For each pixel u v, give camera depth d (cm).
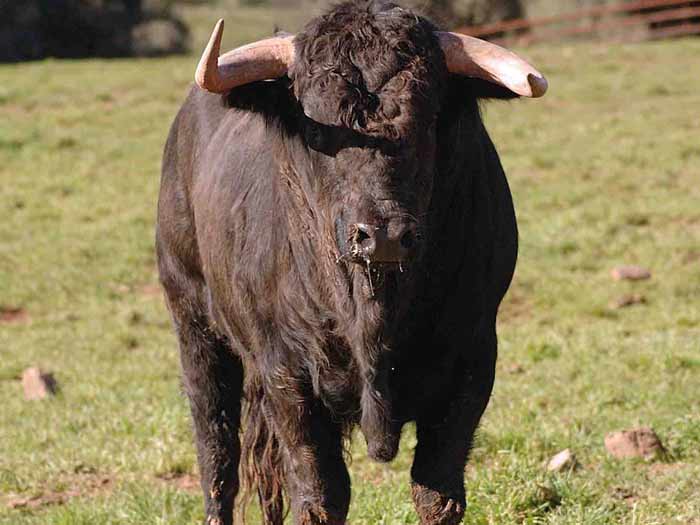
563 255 3625
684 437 1944
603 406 2206
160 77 7112
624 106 5838
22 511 1883
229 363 1645
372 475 1922
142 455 2086
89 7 10375
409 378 1289
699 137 5050
